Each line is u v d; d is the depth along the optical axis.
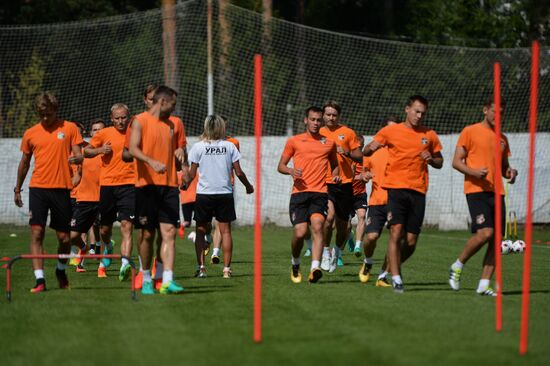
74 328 23.53
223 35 85.88
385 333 22.28
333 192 39.69
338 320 24.38
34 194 31.88
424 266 42.53
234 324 23.80
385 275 33.22
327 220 39.38
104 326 23.77
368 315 25.28
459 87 90.31
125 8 111.38
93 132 43.38
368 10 113.75
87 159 39.22
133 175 36.66
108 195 37.00
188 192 46.75
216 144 36.56
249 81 86.88
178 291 30.97
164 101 30.08
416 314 25.47
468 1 103.75
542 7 102.69
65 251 32.81
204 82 85.31
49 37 89.19
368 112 90.88
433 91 90.56
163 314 25.64
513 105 89.06
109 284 34.31
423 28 104.56
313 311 26.08
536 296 30.30
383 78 91.06
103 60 89.06
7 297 29.11
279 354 19.73
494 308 26.81
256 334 21.27
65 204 32.31
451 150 76.81
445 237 66.94
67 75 88.56
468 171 29.62
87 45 89.31
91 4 106.00
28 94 84.75
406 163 31.45
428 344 20.84
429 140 31.59
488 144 30.12
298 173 33.44
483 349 20.28
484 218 30.08
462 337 21.78
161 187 30.08
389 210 31.42
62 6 104.44
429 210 77.19
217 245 43.28
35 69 85.56
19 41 89.12
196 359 19.31
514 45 101.31
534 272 39.97
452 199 76.88
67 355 20.11
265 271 39.78
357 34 106.25
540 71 88.75
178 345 20.92
